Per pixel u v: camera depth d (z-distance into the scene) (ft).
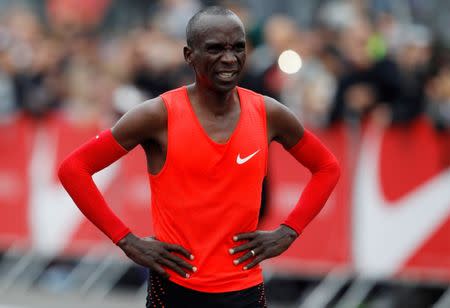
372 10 89.25
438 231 79.20
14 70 100.78
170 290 47.16
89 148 47.11
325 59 84.94
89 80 96.63
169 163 46.26
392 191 80.84
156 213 47.47
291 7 99.60
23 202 99.71
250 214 46.83
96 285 98.89
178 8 98.07
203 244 46.50
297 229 49.03
